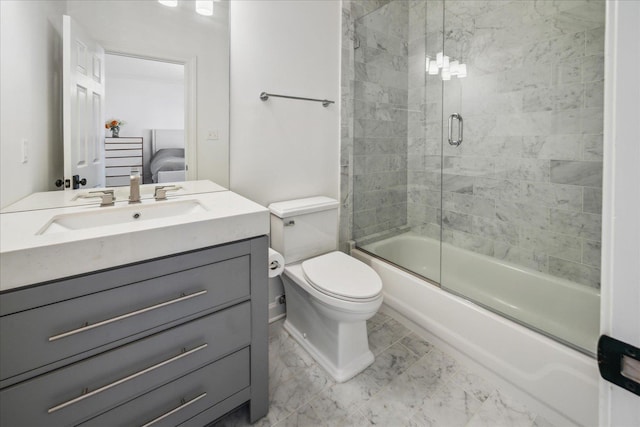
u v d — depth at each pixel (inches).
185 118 62.4
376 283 60.6
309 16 79.0
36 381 31.8
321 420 52.1
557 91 73.4
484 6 84.0
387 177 101.0
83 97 51.9
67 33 49.4
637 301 13.7
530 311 73.2
